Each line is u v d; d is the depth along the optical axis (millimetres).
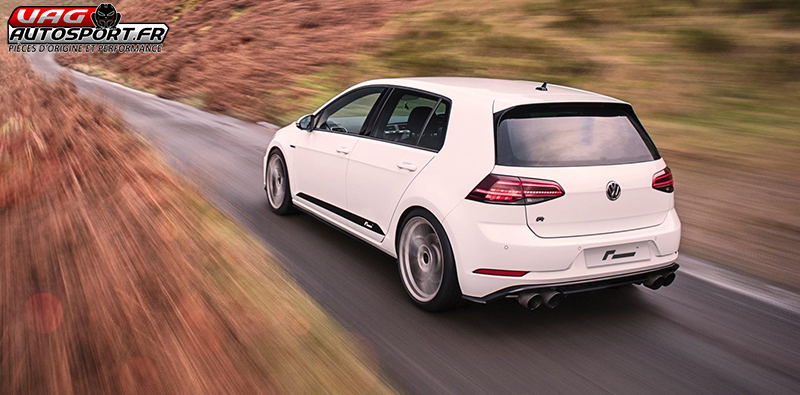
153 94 20672
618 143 3697
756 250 5152
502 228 3414
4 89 13125
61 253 4145
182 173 7652
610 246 3551
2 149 7078
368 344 3393
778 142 8469
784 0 13312
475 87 4066
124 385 2547
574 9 16797
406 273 4094
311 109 14117
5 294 3541
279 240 5168
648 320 3857
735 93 10703
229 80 19359
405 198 3986
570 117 3684
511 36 16203
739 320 3889
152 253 4074
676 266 3889
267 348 2914
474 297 3574
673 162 8000
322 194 5113
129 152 7570
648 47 13492
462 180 3584
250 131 12062
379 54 18828
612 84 12062
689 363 3309
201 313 3180
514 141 3494
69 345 2887
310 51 21453
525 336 3580
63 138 7520
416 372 3105
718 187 6891
